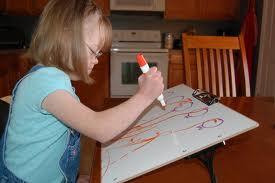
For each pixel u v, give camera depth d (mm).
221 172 812
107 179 759
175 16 3418
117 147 909
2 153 814
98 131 690
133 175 747
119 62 3230
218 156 903
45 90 687
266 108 1399
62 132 778
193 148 803
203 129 891
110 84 3297
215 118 942
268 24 2992
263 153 925
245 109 1382
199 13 3426
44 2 3266
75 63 721
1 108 1026
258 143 997
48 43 719
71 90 719
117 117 711
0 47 2881
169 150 816
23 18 3527
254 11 3150
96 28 731
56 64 739
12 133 776
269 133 1084
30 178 775
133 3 3293
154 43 3426
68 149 812
